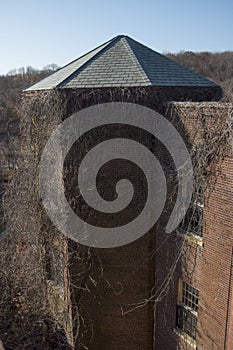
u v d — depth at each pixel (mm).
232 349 8703
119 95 10234
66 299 12367
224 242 8719
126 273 11688
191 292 10430
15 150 15320
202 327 9805
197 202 9602
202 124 8852
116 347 12289
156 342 12102
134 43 12719
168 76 11359
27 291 13695
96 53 12031
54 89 10508
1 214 16219
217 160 8609
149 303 11906
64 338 12703
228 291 8727
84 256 11688
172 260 10773
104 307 12023
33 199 12844
